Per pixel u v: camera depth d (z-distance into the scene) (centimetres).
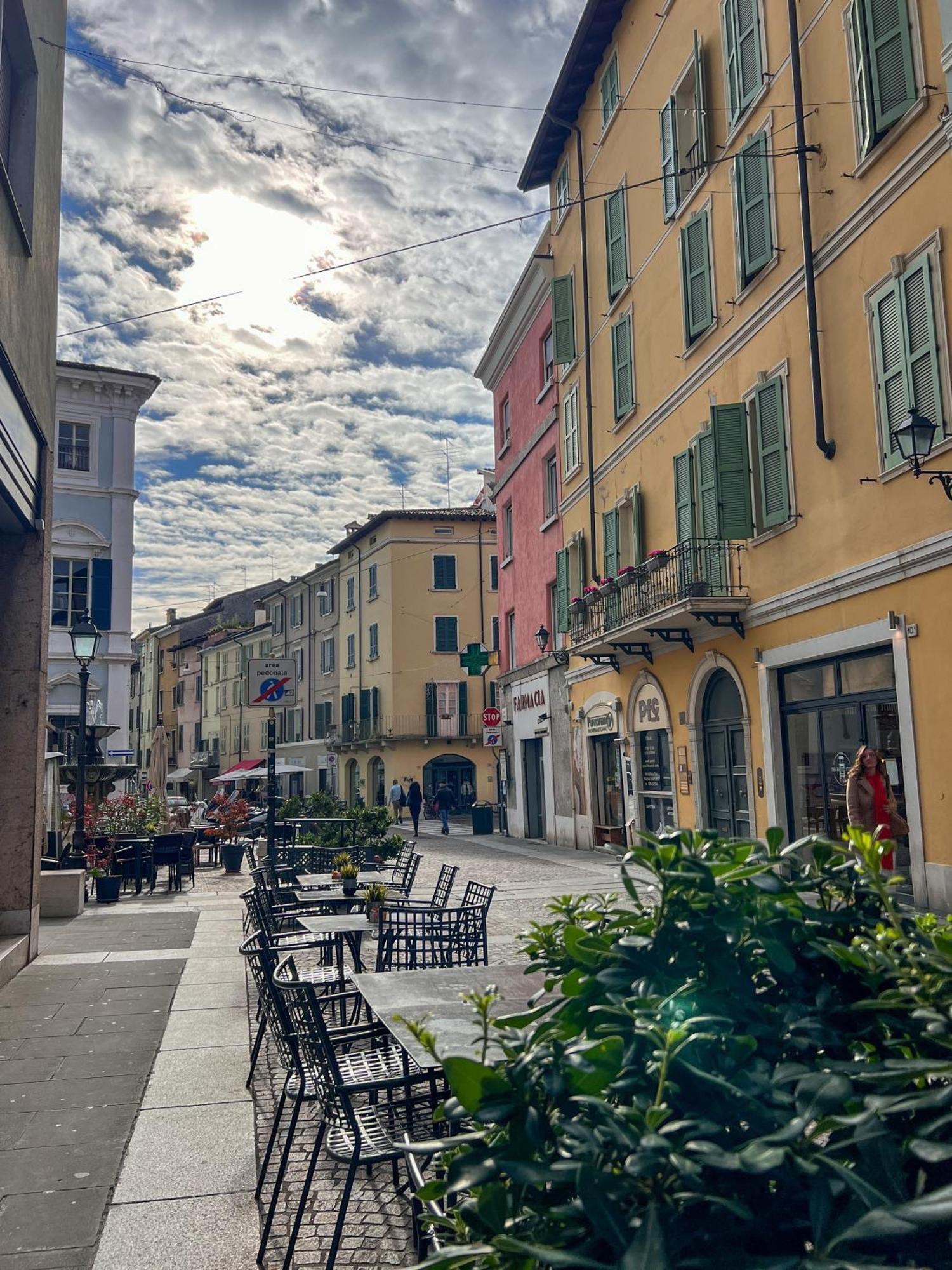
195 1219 389
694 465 1480
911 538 1013
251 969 728
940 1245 126
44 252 1005
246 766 5562
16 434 869
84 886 1345
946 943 154
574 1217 125
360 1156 339
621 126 1881
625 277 1848
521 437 2711
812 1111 126
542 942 187
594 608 1884
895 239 1037
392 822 1583
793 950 168
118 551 3200
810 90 1197
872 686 1118
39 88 951
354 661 4788
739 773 1456
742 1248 124
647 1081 138
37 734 975
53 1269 348
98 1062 607
